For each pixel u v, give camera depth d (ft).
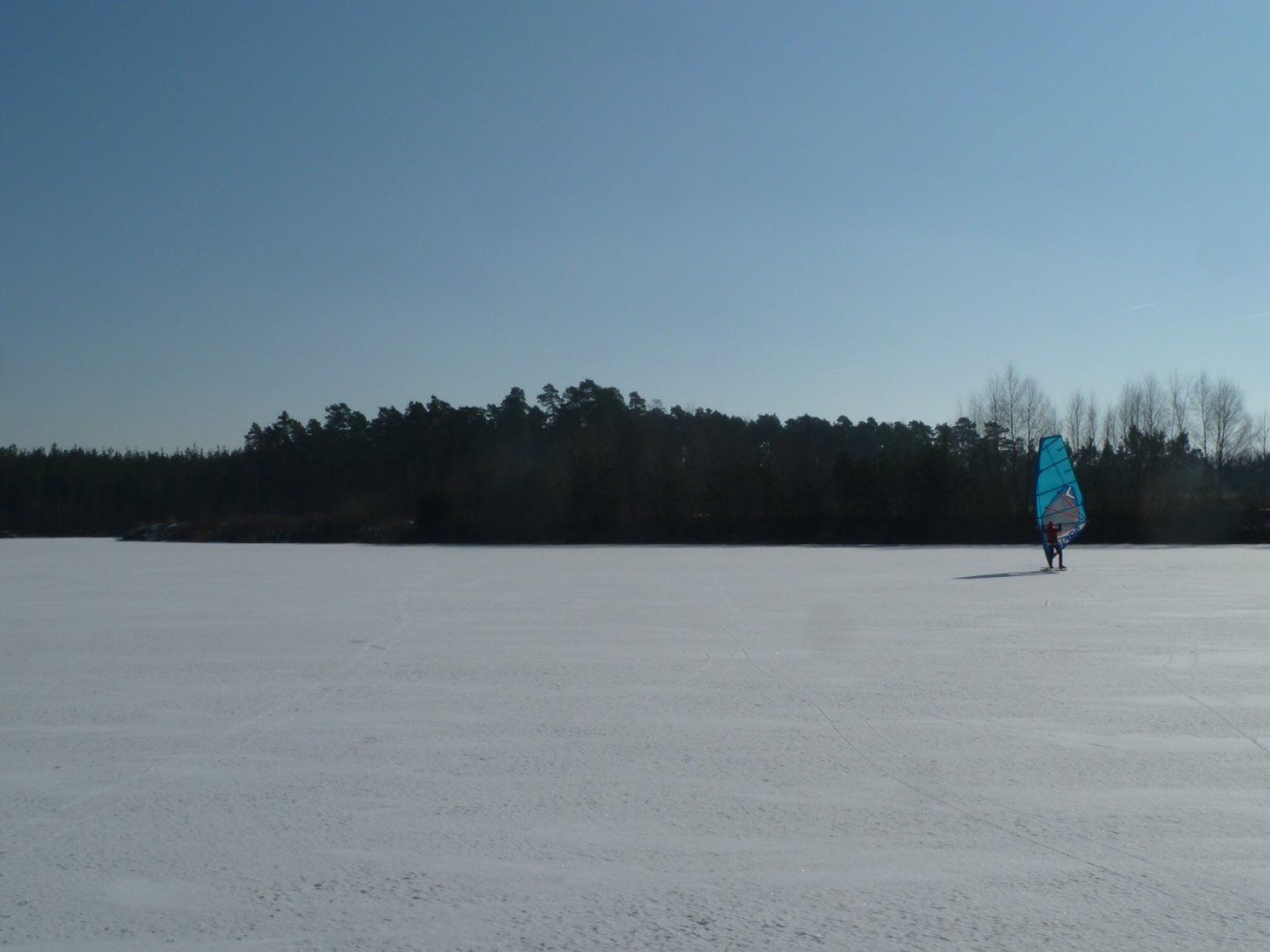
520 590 88.33
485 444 331.36
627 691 37.81
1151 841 20.93
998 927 16.85
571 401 362.94
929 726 31.45
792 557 155.74
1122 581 93.56
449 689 38.37
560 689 38.22
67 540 288.51
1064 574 105.81
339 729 31.48
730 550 189.06
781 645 50.34
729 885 18.74
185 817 22.85
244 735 30.76
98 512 359.66
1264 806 23.21
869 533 235.61
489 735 30.50
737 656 46.57
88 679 41.37
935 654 46.78
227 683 40.06
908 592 82.38
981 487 242.58
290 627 59.72
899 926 16.93
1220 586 87.66
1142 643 50.03
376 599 79.46
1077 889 18.49
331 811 23.24
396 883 18.90
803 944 16.29
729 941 16.42
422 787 25.05
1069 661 44.47
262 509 341.21
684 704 35.12
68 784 25.59
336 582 100.37
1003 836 21.25
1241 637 52.06
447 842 21.11
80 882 19.10
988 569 117.19
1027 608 68.03
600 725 31.78
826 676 40.83
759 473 252.83
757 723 32.07
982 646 49.60
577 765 26.99
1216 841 20.90
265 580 104.99
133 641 53.42
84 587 94.84
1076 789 24.58
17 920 17.43
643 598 78.38
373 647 50.60
